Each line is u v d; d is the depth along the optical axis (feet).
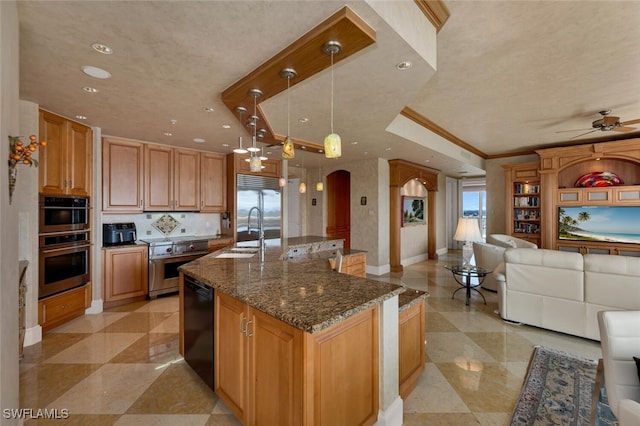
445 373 7.81
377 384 5.58
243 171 17.03
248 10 4.82
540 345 9.32
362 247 20.10
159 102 9.04
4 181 3.87
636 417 3.45
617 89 10.48
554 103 11.92
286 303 4.83
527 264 10.66
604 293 9.14
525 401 6.60
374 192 19.39
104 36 5.61
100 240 12.28
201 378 7.13
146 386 7.18
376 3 4.77
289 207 23.82
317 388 4.37
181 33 5.49
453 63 8.67
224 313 6.16
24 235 9.27
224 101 8.46
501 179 22.40
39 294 9.69
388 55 6.04
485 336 10.06
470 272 13.66
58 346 9.23
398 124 12.96
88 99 8.84
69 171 10.80
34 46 5.95
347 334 4.90
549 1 6.07
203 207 16.14
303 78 6.95
